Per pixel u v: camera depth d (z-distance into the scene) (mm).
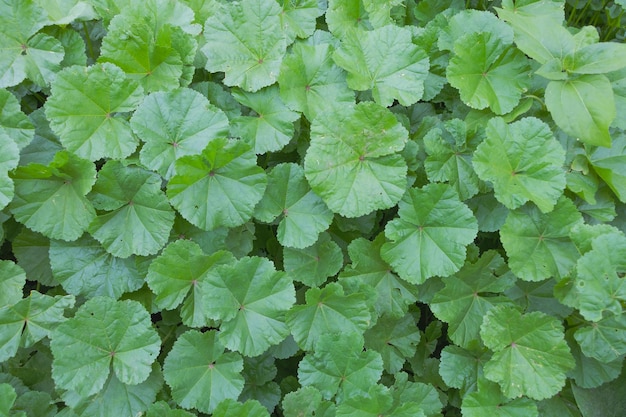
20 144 875
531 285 930
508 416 899
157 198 884
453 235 901
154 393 880
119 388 875
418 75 932
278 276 887
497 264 918
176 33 911
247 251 915
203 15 957
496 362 898
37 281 943
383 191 895
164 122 885
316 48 932
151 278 875
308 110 922
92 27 965
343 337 883
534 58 920
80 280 890
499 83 943
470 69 938
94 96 881
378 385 878
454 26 952
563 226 900
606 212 920
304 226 904
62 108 873
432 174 914
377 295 923
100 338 867
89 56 956
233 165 883
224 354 889
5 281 872
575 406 939
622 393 946
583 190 912
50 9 914
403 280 932
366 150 898
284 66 918
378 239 918
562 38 928
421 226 911
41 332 869
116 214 888
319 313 902
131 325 873
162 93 887
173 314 919
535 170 903
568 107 903
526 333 902
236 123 907
